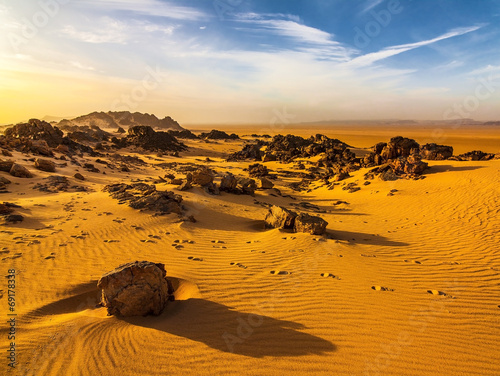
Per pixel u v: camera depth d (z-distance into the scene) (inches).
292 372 198.4
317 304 287.4
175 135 4724.4
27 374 188.7
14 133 2003.0
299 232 524.1
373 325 255.4
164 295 284.5
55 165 1274.6
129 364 201.9
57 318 257.8
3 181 835.4
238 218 681.0
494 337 245.0
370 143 3954.2
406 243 498.6
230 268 368.8
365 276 355.6
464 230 541.3
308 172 1815.9
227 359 209.5
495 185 737.0
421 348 227.0
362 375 197.5
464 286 335.0
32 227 486.3
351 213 794.2
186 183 888.9
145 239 469.4
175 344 223.8
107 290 263.4
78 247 417.7
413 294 314.3
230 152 3476.9
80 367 197.6
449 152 1214.9
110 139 3361.2
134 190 812.0
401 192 885.8
